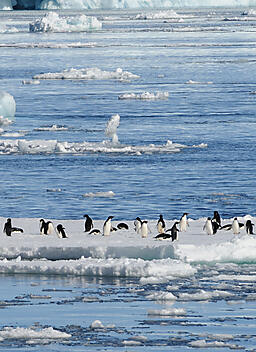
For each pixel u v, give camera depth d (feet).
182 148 563.07
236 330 184.85
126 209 390.83
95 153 550.77
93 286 226.17
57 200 414.21
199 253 249.34
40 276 239.91
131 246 252.21
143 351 170.71
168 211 385.09
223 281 228.02
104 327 187.52
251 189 433.07
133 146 566.77
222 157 526.57
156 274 234.38
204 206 395.14
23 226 306.35
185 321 191.93
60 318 195.52
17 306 206.39
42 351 170.91
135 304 207.10
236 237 258.78
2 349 172.24
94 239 270.05
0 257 258.57
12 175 482.28
